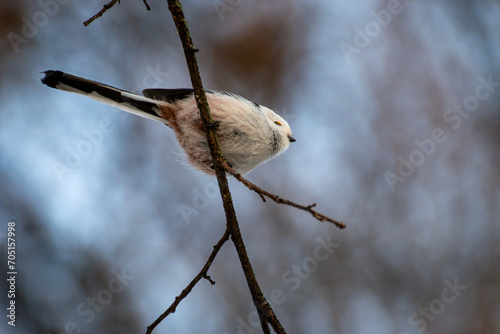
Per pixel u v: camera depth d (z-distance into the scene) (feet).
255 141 23.50
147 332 18.24
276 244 37.37
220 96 23.89
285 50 41.09
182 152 24.98
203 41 40.73
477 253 38.01
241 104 23.57
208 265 18.72
